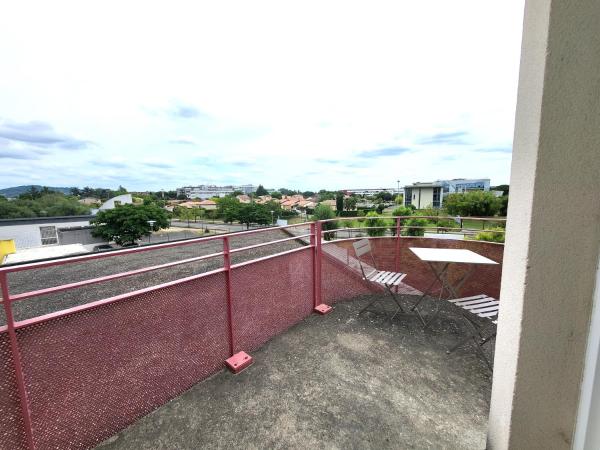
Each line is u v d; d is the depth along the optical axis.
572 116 0.93
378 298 4.28
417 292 4.63
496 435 1.24
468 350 2.83
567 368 1.04
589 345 0.98
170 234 56.12
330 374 2.44
